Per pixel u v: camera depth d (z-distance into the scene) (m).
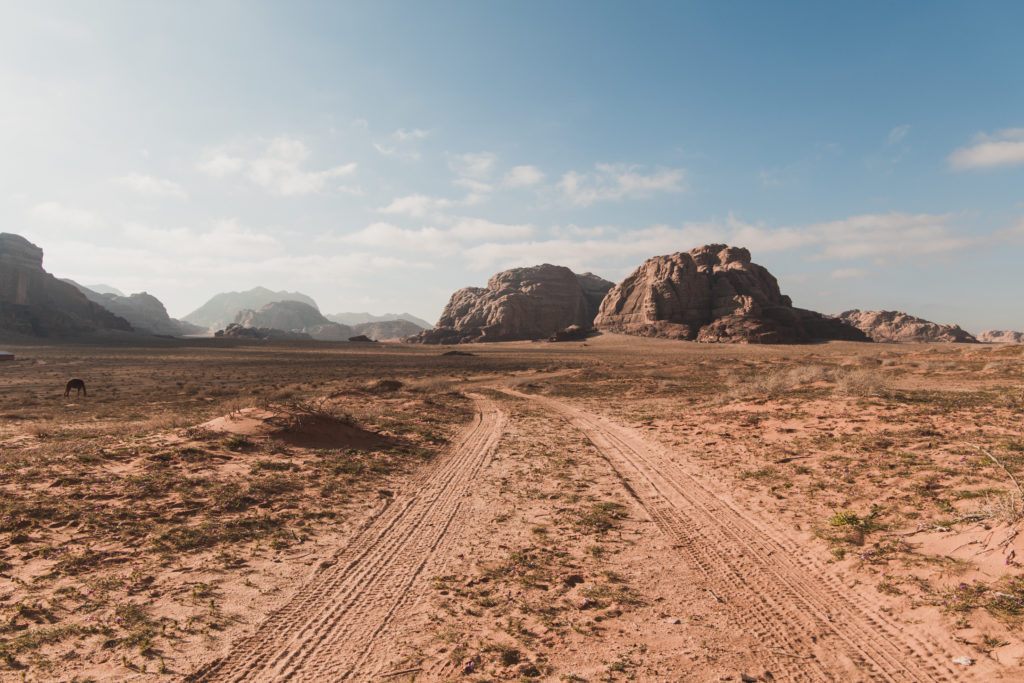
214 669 5.88
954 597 6.63
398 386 44.41
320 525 10.70
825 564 8.34
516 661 6.04
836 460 13.81
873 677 5.53
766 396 25.70
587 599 7.51
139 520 10.12
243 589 7.88
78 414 28.50
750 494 12.20
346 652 6.26
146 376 61.50
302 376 63.84
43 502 10.55
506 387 53.06
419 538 10.13
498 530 10.55
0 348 129.88
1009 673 5.21
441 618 7.07
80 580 7.83
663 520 10.91
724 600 7.45
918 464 12.14
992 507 8.13
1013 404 17.20
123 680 5.62
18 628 6.53
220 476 13.07
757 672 5.70
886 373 37.31
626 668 5.82
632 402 34.66
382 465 15.86
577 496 12.82
